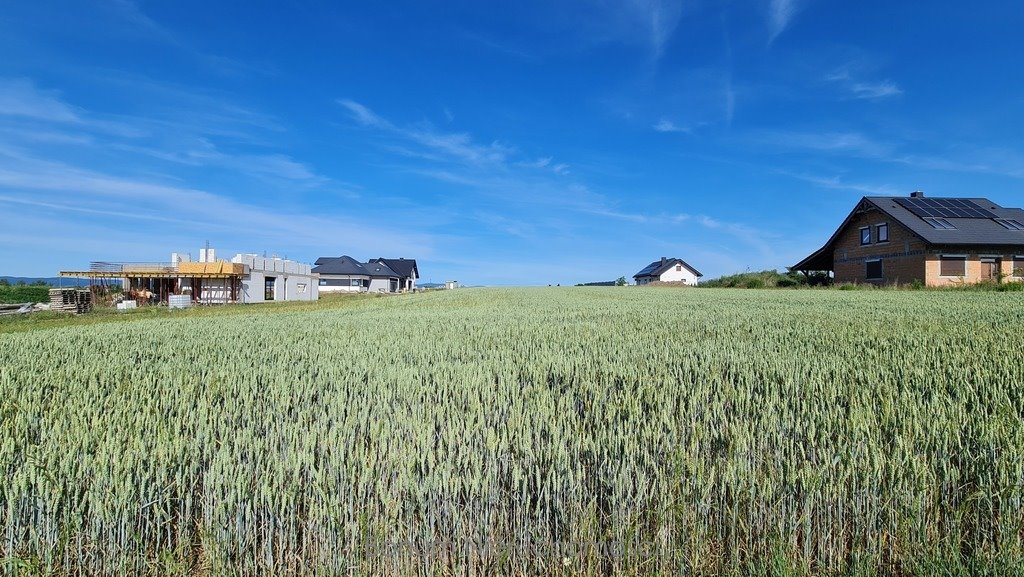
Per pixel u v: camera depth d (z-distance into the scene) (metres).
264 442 3.18
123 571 2.49
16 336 8.98
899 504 2.58
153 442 3.19
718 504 2.61
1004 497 2.54
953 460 2.99
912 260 29.14
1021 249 28.06
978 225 29.14
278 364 5.92
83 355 6.86
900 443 2.91
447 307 20.23
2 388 4.86
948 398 3.94
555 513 2.60
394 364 5.82
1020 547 2.47
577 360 5.82
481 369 5.30
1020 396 4.04
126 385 5.01
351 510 2.51
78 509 2.53
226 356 6.58
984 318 9.91
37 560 2.49
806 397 4.21
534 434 3.38
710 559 2.59
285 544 2.56
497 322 10.84
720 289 36.28
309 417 3.80
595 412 3.89
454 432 3.22
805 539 2.52
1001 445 2.97
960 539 2.50
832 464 2.71
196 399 4.54
